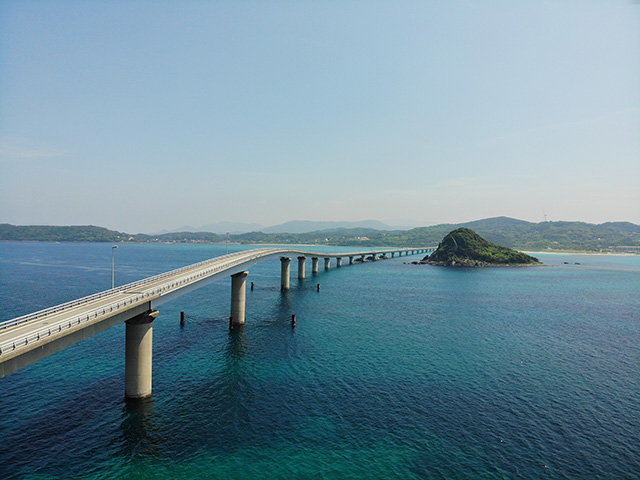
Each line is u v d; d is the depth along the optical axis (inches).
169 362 2095.2
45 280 5324.8
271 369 2021.4
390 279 6368.1
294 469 1203.2
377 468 1211.2
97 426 1423.5
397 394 1744.6
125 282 5221.5
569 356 2362.2
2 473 1145.4
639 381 1962.4
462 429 1449.3
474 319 3378.4
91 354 2237.9
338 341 2571.4
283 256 4884.4
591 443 1370.6
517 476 1178.6
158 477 1154.0
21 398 1642.5
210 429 1419.8
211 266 2856.8
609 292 5275.6
